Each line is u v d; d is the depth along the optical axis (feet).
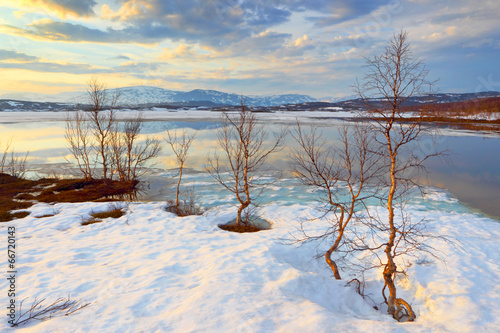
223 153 97.30
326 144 97.19
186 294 19.93
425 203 49.93
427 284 23.76
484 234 35.88
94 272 24.30
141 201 54.44
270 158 87.81
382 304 22.54
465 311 18.67
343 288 22.41
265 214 46.75
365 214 43.88
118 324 15.84
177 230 39.11
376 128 20.29
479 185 60.85
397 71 17.87
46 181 66.54
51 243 33.17
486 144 109.29
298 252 32.22
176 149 104.42
